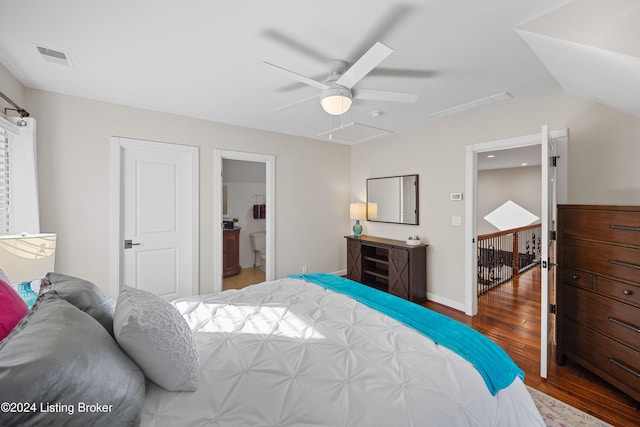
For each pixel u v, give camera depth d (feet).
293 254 14.07
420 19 5.23
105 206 9.39
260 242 18.13
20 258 5.16
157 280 10.54
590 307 6.57
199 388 3.25
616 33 4.31
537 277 16.20
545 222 6.74
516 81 7.80
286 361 3.80
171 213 10.78
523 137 9.32
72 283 4.00
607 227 6.20
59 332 2.48
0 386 1.79
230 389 3.24
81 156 9.01
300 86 8.20
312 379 3.47
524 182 22.79
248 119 11.31
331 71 6.89
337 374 3.59
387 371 3.68
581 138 8.14
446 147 11.71
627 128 7.38
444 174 11.80
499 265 15.49
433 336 4.61
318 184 14.96
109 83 8.00
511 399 3.94
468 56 6.53
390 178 14.02
